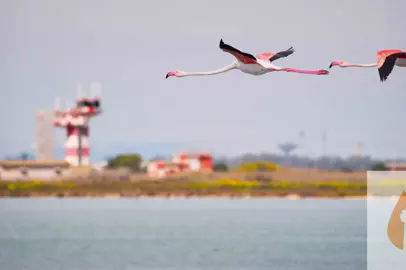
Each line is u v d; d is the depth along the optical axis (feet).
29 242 244.42
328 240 239.50
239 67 79.15
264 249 216.74
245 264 187.21
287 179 469.16
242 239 246.27
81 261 197.26
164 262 192.85
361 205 415.03
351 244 227.40
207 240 244.22
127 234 267.80
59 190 485.15
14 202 448.24
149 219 335.88
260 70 78.18
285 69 77.41
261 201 464.24
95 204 440.86
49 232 277.44
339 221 315.99
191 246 226.99
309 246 223.92
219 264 188.03
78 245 234.17
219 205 430.61
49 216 353.72
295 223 309.42
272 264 186.80
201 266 184.75
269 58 79.97
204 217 346.33
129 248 224.33
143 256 204.85
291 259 195.52
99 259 200.34
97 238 254.47
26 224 312.50
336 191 448.24
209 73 79.66
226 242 238.07
